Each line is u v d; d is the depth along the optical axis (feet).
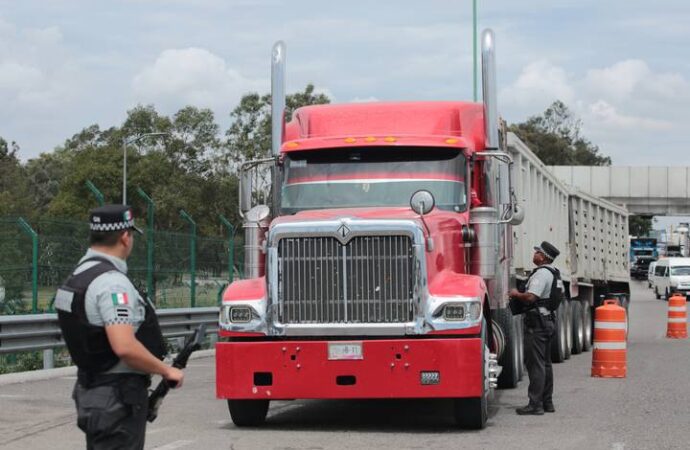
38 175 398.01
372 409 43.52
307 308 35.78
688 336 105.50
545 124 485.56
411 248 35.27
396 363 35.06
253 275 39.70
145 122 222.89
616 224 98.58
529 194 63.87
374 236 35.45
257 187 46.11
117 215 18.69
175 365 19.04
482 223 39.78
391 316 35.35
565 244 77.77
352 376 35.29
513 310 41.45
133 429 18.31
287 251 35.94
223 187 208.54
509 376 51.75
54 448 32.24
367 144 40.68
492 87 42.42
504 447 32.63
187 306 77.20
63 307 18.22
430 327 35.14
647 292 253.85
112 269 18.34
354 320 35.55
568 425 37.76
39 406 42.19
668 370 61.36
